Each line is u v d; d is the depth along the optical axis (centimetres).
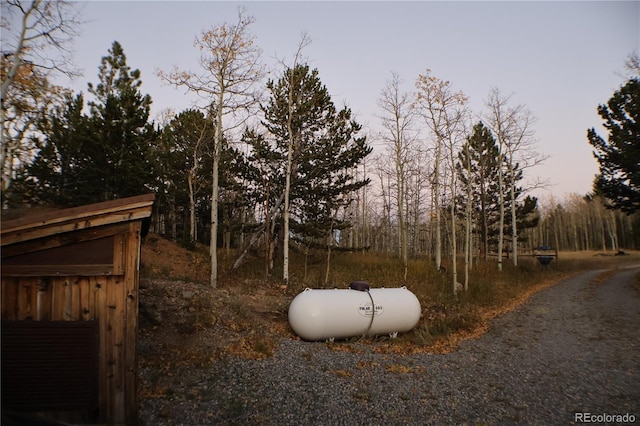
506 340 1208
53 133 2075
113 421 509
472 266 2625
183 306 1117
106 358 518
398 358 995
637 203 2306
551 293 2114
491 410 661
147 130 2161
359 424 598
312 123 2084
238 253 2150
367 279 1970
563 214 7962
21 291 507
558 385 787
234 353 902
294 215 2283
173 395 652
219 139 1625
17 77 1463
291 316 1145
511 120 4678
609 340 1143
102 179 2022
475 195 3300
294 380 768
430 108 1981
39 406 491
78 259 521
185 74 1565
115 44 2612
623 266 3584
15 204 1789
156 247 1981
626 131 2098
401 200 2692
